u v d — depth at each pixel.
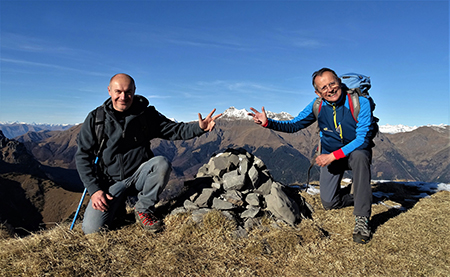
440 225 4.12
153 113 4.15
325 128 4.10
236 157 4.98
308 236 3.72
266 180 4.83
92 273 2.86
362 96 3.76
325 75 3.65
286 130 4.47
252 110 4.44
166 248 3.34
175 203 4.48
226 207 4.12
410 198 5.65
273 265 3.11
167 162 3.68
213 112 4.09
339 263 3.13
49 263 2.94
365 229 3.66
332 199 4.45
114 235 3.62
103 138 3.67
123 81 3.47
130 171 3.86
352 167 3.82
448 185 6.71
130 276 2.83
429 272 2.97
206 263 3.08
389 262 3.17
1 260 3.04
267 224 4.03
